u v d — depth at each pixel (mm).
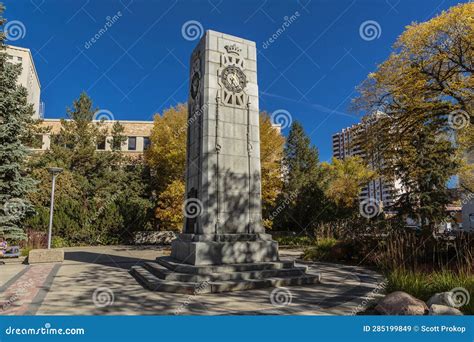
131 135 37188
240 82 11711
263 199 22000
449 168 20297
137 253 18797
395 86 16703
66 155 28828
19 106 18875
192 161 11617
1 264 13891
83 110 32250
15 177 18078
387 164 19594
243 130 11383
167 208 21719
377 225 15812
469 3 13898
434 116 16844
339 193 35531
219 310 6344
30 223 23469
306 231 28406
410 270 7555
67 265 13281
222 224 10391
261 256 10117
